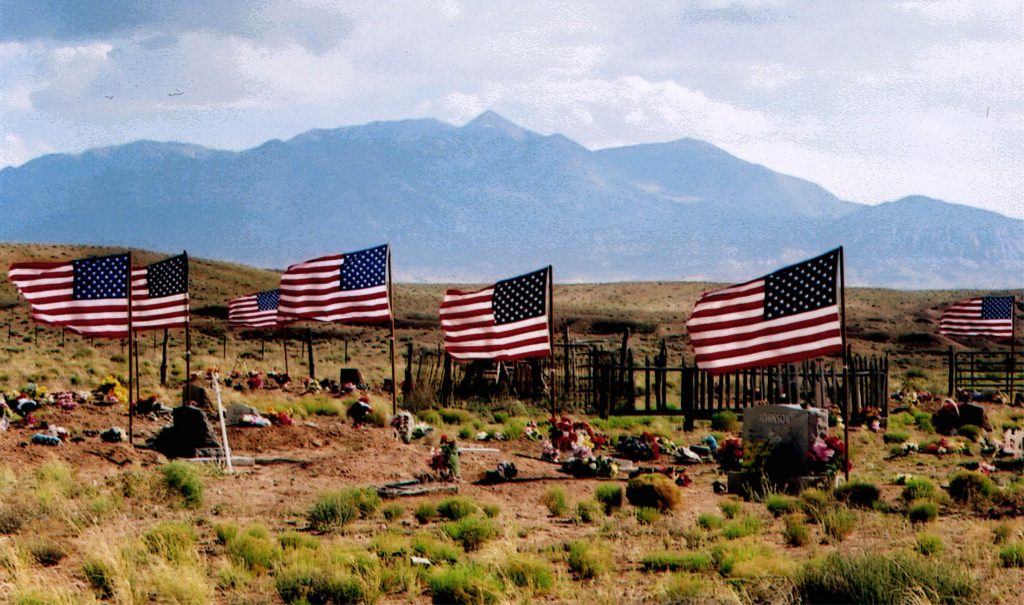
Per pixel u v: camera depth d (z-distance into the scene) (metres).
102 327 24.00
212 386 36.22
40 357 54.00
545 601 11.84
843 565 11.55
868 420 33.59
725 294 22.00
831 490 19.25
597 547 14.12
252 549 13.34
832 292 20.62
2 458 19.55
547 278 25.02
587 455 23.14
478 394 39.03
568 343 41.09
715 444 27.36
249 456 23.27
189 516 16.52
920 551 13.55
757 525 16.25
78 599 11.24
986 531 15.07
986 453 26.89
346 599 11.80
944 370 70.50
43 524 15.19
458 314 25.91
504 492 20.25
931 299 151.75
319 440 25.50
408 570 12.94
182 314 26.66
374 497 17.77
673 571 13.21
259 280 136.38
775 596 11.28
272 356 71.25
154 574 12.12
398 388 40.94
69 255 135.38
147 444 23.05
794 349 21.02
